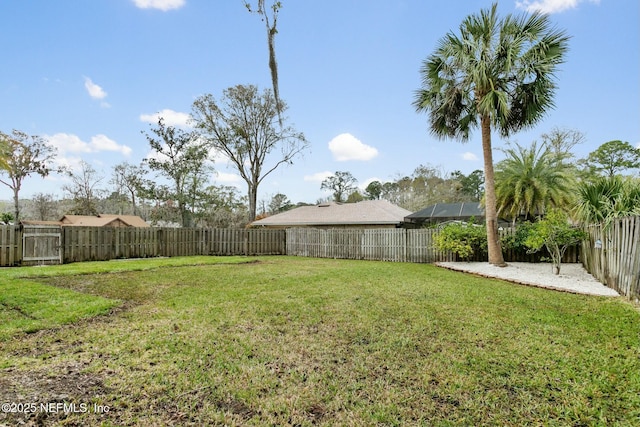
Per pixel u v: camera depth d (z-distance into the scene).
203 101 23.84
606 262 6.85
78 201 34.78
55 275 8.49
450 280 7.93
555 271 8.84
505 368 2.89
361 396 2.45
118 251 13.70
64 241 12.21
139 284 7.21
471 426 2.09
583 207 8.32
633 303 5.23
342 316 4.55
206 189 26.69
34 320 4.23
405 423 2.12
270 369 2.88
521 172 12.94
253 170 25.66
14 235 11.12
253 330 3.93
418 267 10.96
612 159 26.22
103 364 2.93
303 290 6.48
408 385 2.61
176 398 2.39
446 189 34.69
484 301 5.53
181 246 15.55
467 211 19.73
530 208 12.79
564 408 2.27
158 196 25.09
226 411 2.24
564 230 8.44
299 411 2.26
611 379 2.66
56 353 3.17
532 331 3.90
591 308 5.03
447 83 10.27
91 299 5.44
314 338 3.66
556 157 13.02
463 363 3.00
